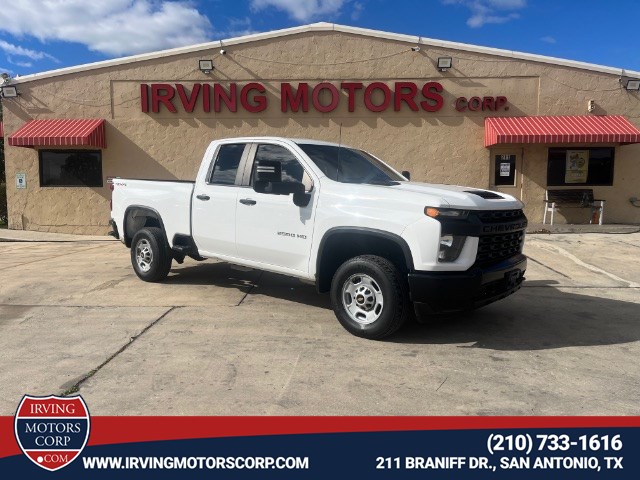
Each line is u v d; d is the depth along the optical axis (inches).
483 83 536.1
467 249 170.7
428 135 542.6
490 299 181.8
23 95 555.5
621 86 531.5
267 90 545.0
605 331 200.7
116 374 154.2
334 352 173.5
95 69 549.3
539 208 545.6
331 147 225.1
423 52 535.2
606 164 542.0
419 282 169.2
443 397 140.3
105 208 563.2
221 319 212.2
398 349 177.0
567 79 533.0
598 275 313.1
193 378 151.5
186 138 552.1
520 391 144.3
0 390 143.3
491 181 545.6
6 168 565.0
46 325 204.5
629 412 133.0
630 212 544.1
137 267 285.3
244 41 539.5
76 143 516.4
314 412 131.8
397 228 173.8
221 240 235.3
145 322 207.9
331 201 191.8
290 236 205.5
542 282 293.4
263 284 278.7
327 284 200.4
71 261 365.4
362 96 542.3
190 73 546.3
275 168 192.2
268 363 163.3
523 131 504.1
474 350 177.0
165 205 263.4
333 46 538.9
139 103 551.8
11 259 378.0
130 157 557.0
